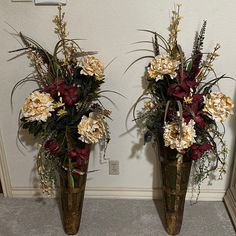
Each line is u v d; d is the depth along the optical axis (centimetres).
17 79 175
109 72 171
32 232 176
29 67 171
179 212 166
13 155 195
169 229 171
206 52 164
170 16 156
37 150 192
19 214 190
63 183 161
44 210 193
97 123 147
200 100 147
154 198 202
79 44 164
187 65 155
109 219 185
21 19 161
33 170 198
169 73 143
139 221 183
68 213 167
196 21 157
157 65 145
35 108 142
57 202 200
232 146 185
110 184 200
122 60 167
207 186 197
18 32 163
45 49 167
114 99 177
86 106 157
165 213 171
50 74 159
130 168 194
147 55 165
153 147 186
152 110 161
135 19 158
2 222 184
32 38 165
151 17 157
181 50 150
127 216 187
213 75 168
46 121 148
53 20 160
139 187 200
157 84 154
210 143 153
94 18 159
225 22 156
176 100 144
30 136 188
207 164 187
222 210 191
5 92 178
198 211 191
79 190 164
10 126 186
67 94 146
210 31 159
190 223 181
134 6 155
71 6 156
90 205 197
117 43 164
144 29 160
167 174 159
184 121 140
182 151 143
